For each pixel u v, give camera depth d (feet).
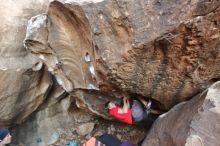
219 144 7.77
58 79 12.23
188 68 9.40
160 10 8.44
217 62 9.16
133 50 8.95
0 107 13.21
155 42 8.70
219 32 8.38
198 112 8.43
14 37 12.97
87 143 10.74
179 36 8.50
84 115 14.94
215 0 7.86
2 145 11.78
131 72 9.62
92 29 9.08
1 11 12.84
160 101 10.99
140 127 14.21
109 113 12.80
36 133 14.88
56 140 14.84
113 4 8.74
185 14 8.20
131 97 11.55
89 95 12.23
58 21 10.31
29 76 13.33
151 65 9.43
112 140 10.83
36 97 14.12
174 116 10.11
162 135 10.08
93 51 9.77
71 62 11.13
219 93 8.63
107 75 9.81
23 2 13.34
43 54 11.77
